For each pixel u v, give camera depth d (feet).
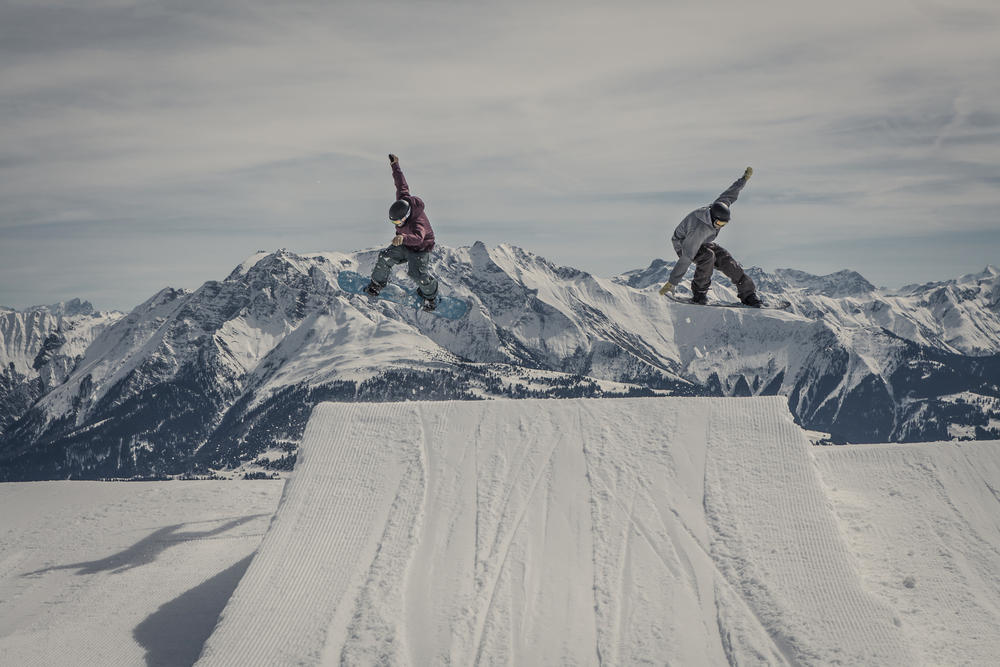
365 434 61.46
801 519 50.80
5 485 96.12
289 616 47.16
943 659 44.70
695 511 52.44
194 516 81.46
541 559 50.11
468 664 43.45
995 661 44.39
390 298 53.57
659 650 43.14
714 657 42.47
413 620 46.39
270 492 88.48
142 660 53.16
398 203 50.39
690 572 48.06
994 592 50.78
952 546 55.36
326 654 44.47
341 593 48.62
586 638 44.42
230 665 44.19
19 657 53.72
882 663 40.32
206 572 67.31
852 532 57.36
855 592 45.11
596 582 48.06
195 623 58.08
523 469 57.31
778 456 55.83
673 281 49.85
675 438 58.54
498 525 52.90
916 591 50.98
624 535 51.29
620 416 61.16
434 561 50.52
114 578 67.51
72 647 55.11
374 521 53.93
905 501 60.80
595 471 56.59
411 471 57.82
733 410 60.18
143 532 77.71
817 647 41.70
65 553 74.13
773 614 44.19
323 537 52.95
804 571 46.93
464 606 47.01
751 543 49.39
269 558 51.42
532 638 44.70
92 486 93.50
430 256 52.24
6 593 66.44
